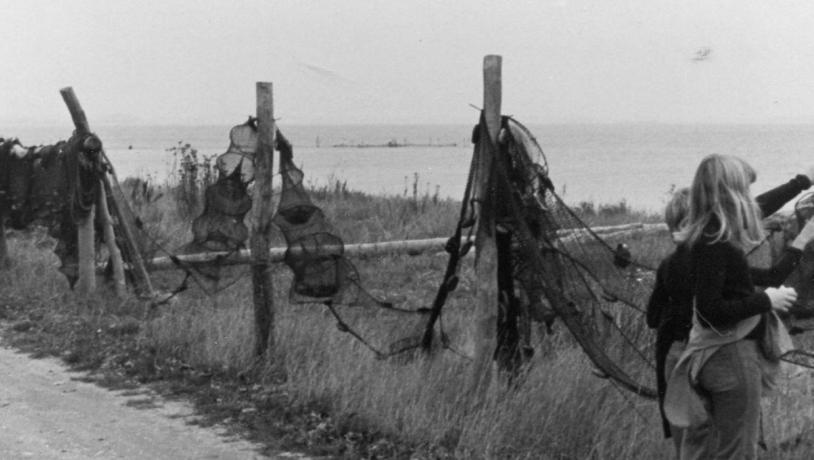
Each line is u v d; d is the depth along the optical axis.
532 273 6.66
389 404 6.38
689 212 4.64
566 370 6.75
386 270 12.94
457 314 9.72
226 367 7.65
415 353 7.32
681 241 4.66
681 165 79.06
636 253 12.68
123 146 171.38
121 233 11.02
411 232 15.54
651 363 7.13
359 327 8.72
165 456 5.99
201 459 5.94
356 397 6.57
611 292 7.61
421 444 6.02
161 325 8.69
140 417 6.78
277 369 7.60
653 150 125.50
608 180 54.28
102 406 7.04
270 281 7.77
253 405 6.92
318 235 7.57
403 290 11.80
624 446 5.97
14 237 14.80
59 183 10.73
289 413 6.69
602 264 7.60
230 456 6.00
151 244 11.80
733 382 4.54
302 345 7.89
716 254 4.49
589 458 5.91
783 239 7.68
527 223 6.58
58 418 6.75
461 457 5.80
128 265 10.95
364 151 140.75
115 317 9.71
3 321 9.74
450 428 6.19
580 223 6.91
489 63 6.39
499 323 6.81
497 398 6.43
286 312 9.06
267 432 6.43
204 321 8.60
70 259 10.97
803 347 8.30
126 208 11.11
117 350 8.40
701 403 4.63
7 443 6.21
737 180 4.52
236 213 8.46
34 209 11.14
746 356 4.55
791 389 7.06
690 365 4.64
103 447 6.15
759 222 4.59
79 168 10.62
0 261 12.28
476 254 6.63
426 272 12.91
